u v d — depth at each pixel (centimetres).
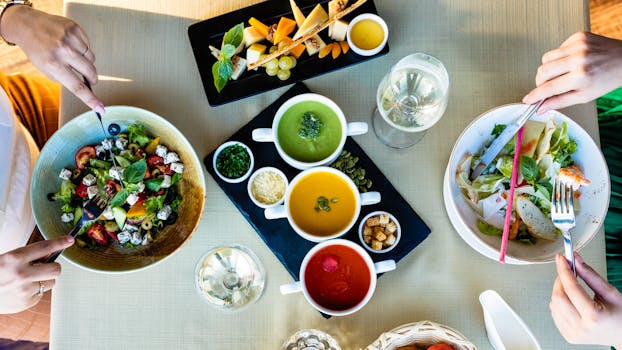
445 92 102
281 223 116
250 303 114
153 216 112
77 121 111
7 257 98
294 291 107
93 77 110
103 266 109
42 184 111
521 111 108
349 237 115
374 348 101
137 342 114
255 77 120
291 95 120
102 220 112
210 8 122
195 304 115
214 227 117
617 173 161
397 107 110
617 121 164
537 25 121
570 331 103
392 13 122
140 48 121
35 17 107
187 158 113
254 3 123
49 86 150
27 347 156
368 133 120
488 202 112
